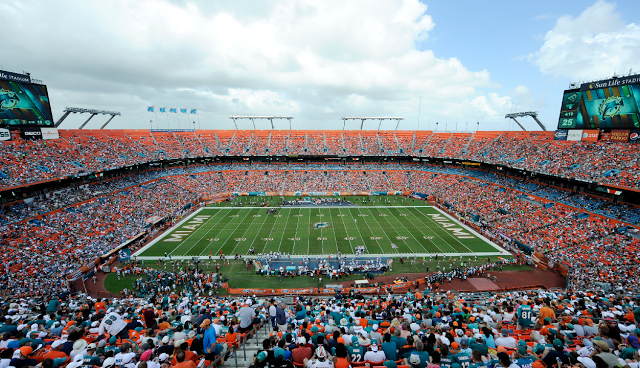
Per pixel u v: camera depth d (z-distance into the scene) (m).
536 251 40.34
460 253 42.59
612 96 48.69
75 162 56.44
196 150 85.75
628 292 26.89
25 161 49.28
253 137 97.19
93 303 23.02
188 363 7.33
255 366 7.87
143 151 74.69
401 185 80.25
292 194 76.81
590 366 7.40
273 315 13.77
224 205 68.50
